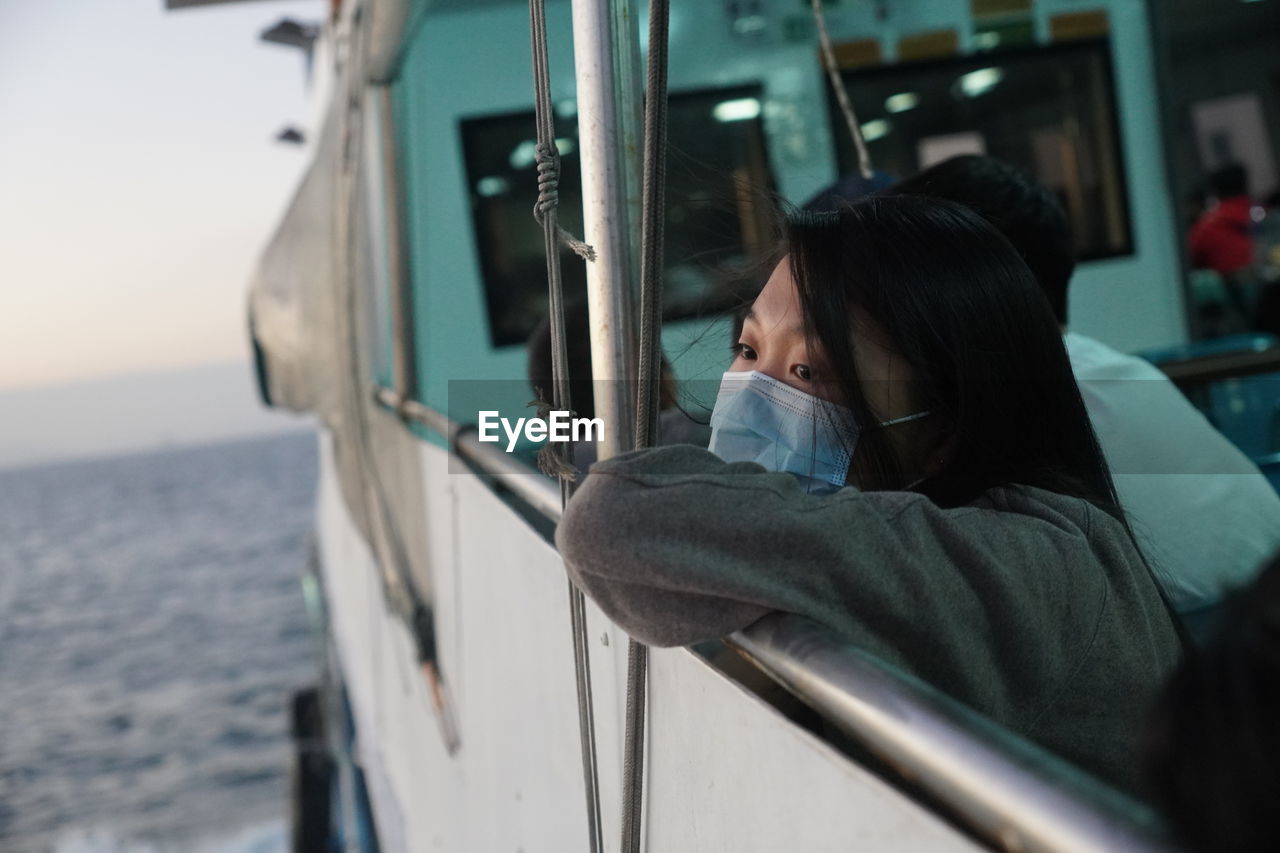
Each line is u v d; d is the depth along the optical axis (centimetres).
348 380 437
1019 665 88
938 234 101
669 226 120
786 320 104
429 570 341
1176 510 154
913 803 66
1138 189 527
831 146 498
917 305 98
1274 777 35
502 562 213
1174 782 39
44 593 10338
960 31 509
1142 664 93
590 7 112
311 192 515
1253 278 538
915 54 507
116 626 7919
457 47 464
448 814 324
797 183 497
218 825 3422
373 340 464
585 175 115
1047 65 518
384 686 524
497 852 239
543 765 182
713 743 100
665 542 85
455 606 286
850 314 99
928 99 512
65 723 5162
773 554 84
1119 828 47
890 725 65
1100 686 90
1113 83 522
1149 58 525
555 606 165
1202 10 580
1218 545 153
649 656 121
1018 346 101
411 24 321
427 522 340
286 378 586
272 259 557
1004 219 175
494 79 467
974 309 99
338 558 852
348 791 991
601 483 90
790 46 495
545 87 109
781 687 104
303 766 1109
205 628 7412
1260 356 214
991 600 88
